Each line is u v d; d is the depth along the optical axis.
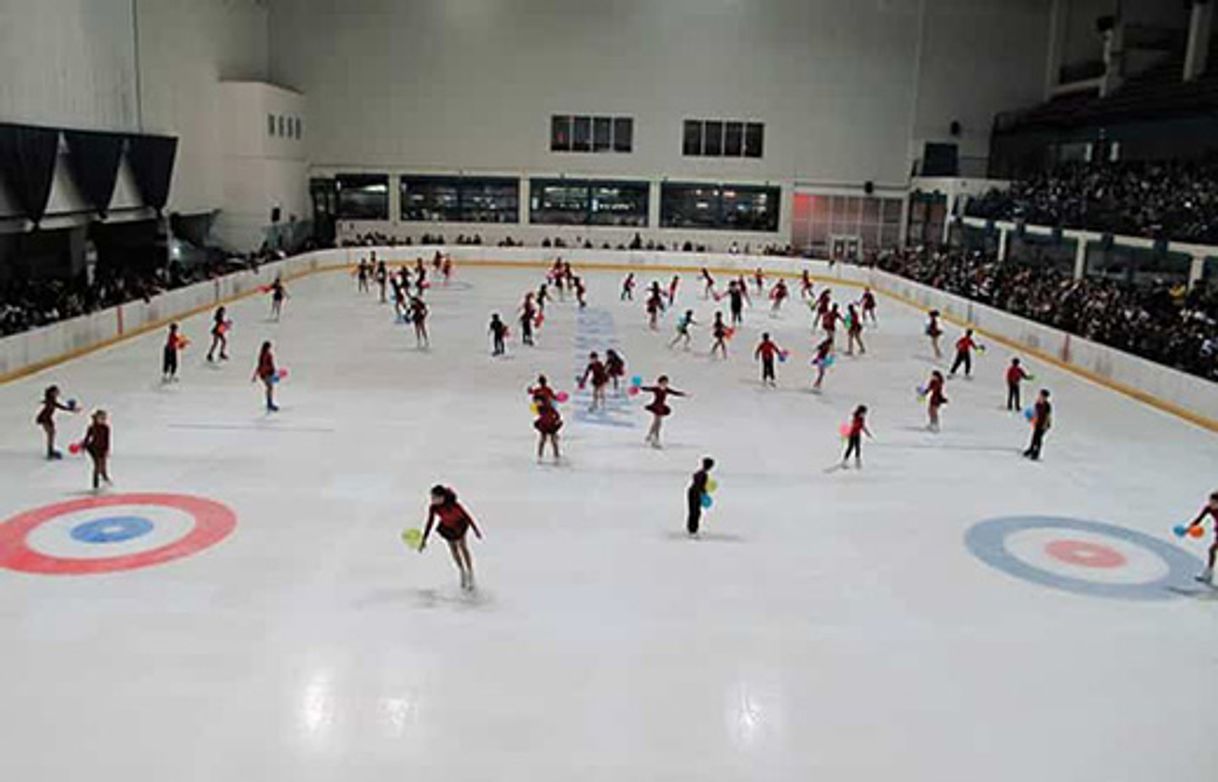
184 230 49.44
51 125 32.81
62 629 12.35
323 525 16.05
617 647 12.30
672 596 13.84
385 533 15.80
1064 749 10.44
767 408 25.00
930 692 11.52
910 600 14.02
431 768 9.76
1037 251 48.88
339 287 45.66
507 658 11.95
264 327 34.53
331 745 10.09
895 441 22.27
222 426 21.67
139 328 32.53
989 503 18.34
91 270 40.44
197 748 9.98
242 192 49.66
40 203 31.28
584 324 37.06
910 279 47.25
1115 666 12.27
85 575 13.90
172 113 43.06
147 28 40.22
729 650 12.34
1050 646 12.76
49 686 11.06
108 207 36.53
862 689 11.53
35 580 13.70
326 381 26.31
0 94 29.72
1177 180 42.25
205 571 14.14
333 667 11.62
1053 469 20.62
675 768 9.90
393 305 40.31
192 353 29.53
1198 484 19.84
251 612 12.95
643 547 15.58
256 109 48.94
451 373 27.75
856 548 15.91
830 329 31.75
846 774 9.89
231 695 10.97
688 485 18.70
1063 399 27.27
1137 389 27.50
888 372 30.11
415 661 11.80
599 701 11.06
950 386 28.42
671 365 29.92
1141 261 41.38
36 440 20.17
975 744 10.48
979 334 37.84
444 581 14.08
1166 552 16.16
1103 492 19.19
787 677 11.74
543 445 19.80
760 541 16.05
